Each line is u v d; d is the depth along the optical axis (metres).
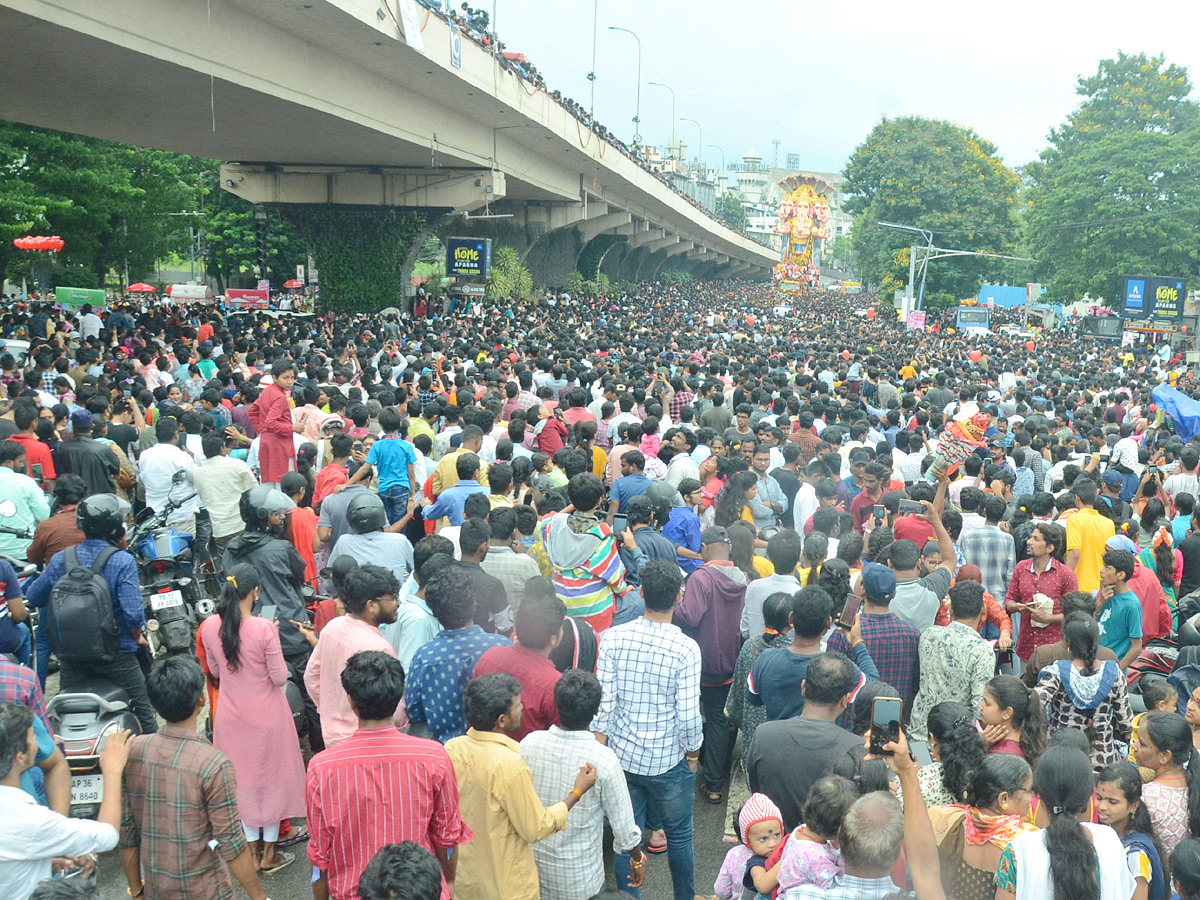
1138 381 26.83
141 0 14.41
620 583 6.11
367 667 3.67
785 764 4.23
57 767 4.14
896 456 10.18
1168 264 49.44
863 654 5.23
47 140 28.27
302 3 16.39
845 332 42.84
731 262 121.38
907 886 3.54
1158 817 4.19
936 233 67.88
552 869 4.21
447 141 27.81
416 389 13.41
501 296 42.84
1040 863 3.38
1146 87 56.28
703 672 6.02
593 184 46.81
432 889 2.83
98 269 39.59
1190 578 8.30
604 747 4.20
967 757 4.05
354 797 3.62
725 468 8.42
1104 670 5.05
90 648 5.39
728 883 4.03
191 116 21.30
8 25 13.02
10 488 7.16
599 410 12.64
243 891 5.19
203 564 8.70
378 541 6.29
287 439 9.66
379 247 32.94
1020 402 17.61
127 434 10.22
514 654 4.70
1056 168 60.00
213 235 48.69
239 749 5.13
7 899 3.41
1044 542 6.70
